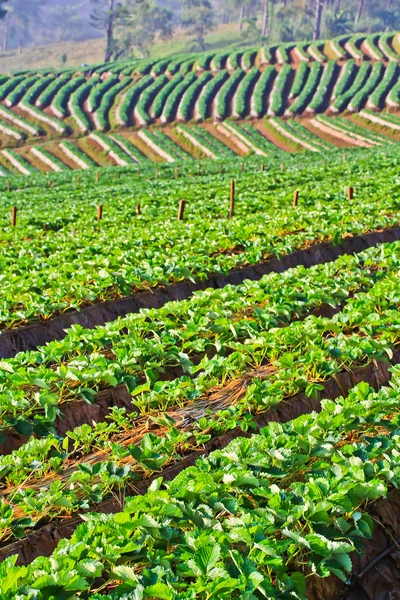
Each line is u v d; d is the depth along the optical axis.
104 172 55.03
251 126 75.00
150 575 5.47
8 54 191.62
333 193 28.09
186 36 174.88
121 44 144.62
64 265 16.56
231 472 6.78
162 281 15.58
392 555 7.19
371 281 15.25
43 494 7.23
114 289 15.49
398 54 90.88
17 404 9.16
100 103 84.12
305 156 57.75
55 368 11.35
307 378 10.63
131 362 10.43
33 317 13.76
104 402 10.29
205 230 21.30
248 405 9.27
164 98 83.50
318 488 6.55
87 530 6.01
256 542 5.74
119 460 8.23
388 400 8.73
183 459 8.34
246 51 96.06
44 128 78.50
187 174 49.97
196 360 11.79
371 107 76.62
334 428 8.16
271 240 19.38
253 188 33.06
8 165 69.62
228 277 17.12
